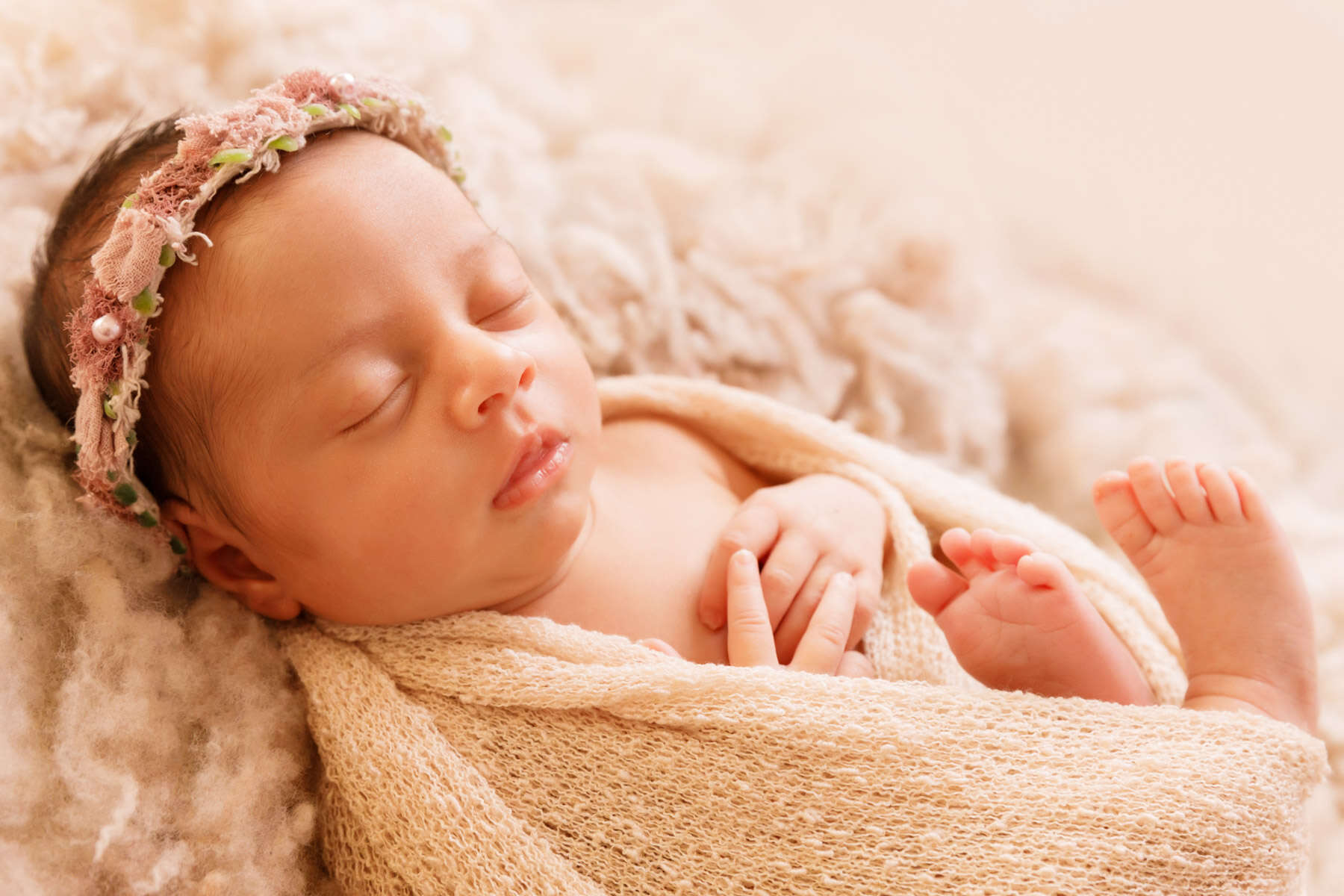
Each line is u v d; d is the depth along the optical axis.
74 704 0.97
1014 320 1.82
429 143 1.25
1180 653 1.26
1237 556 1.08
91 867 0.94
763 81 1.94
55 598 1.03
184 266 1.02
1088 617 1.03
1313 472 1.70
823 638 1.13
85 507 1.08
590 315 1.56
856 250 1.71
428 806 1.01
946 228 1.73
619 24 1.97
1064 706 0.99
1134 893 0.89
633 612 1.18
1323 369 1.75
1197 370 1.75
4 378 1.13
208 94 1.44
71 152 1.32
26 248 1.23
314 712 1.10
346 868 1.05
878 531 1.28
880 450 1.40
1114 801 0.92
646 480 1.34
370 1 1.65
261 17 1.50
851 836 0.95
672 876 0.98
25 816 0.92
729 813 0.98
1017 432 1.75
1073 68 1.90
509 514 1.08
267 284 1.00
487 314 1.09
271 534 1.09
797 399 1.59
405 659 1.12
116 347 1.02
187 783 1.01
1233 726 0.97
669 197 1.73
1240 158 1.81
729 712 1.00
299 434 1.03
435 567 1.08
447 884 0.99
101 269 1.00
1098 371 1.73
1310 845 1.14
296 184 1.03
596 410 1.17
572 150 1.81
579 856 1.01
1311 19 1.78
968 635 1.06
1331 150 1.76
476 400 1.01
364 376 1.01
